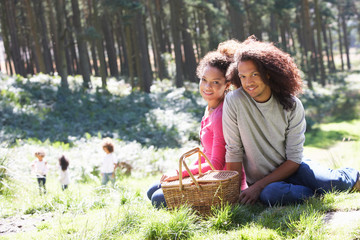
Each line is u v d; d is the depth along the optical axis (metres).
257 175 3.42
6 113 16.23
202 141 3.62
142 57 26.83
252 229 2.60
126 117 18.95
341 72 63.88
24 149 11.88
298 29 58.59
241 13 31.36
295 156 3.23
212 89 3.47
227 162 3.32
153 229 2.76
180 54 28.92
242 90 3.19
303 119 3.21
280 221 2.71
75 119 17.94
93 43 37.81
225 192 2.97
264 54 2.94
